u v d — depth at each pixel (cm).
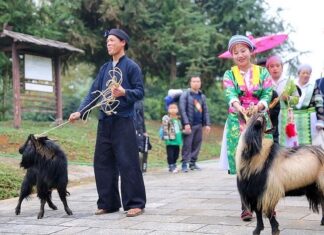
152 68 2322
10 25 1716
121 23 2050
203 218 572
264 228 514
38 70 1548
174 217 583
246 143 458
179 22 2089
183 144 1107
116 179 639
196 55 2114
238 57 560
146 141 1082
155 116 2177
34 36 1664
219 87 2442
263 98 552
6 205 725
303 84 696
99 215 620
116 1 1988
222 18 2312
